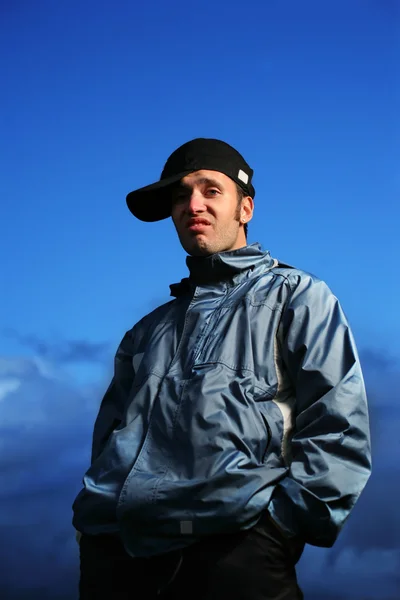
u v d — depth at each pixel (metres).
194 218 2.37
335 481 1.89
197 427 1.98
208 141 2.47
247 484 1.89
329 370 2.03
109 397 2.50
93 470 2.12
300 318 2.14
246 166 2.52
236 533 1.89
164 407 2.07
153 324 2.46
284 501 1.89
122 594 1.98
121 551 2.00
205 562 1.88
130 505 1.95
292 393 2.12
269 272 2.33
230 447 1.94
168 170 2.48
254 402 2.03
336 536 1.88
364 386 2.05
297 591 1.97
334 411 1.97
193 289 2.41
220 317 2.22
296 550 1.96
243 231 2.51
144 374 2.21
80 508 2.09
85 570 2.07
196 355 2.15
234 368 2.09
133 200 2.57
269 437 2.00
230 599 1.86
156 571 1.94
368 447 1.97
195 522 1.88
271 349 2.13
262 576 1.87
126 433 2.12
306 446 1.94
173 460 1.99
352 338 2.11
